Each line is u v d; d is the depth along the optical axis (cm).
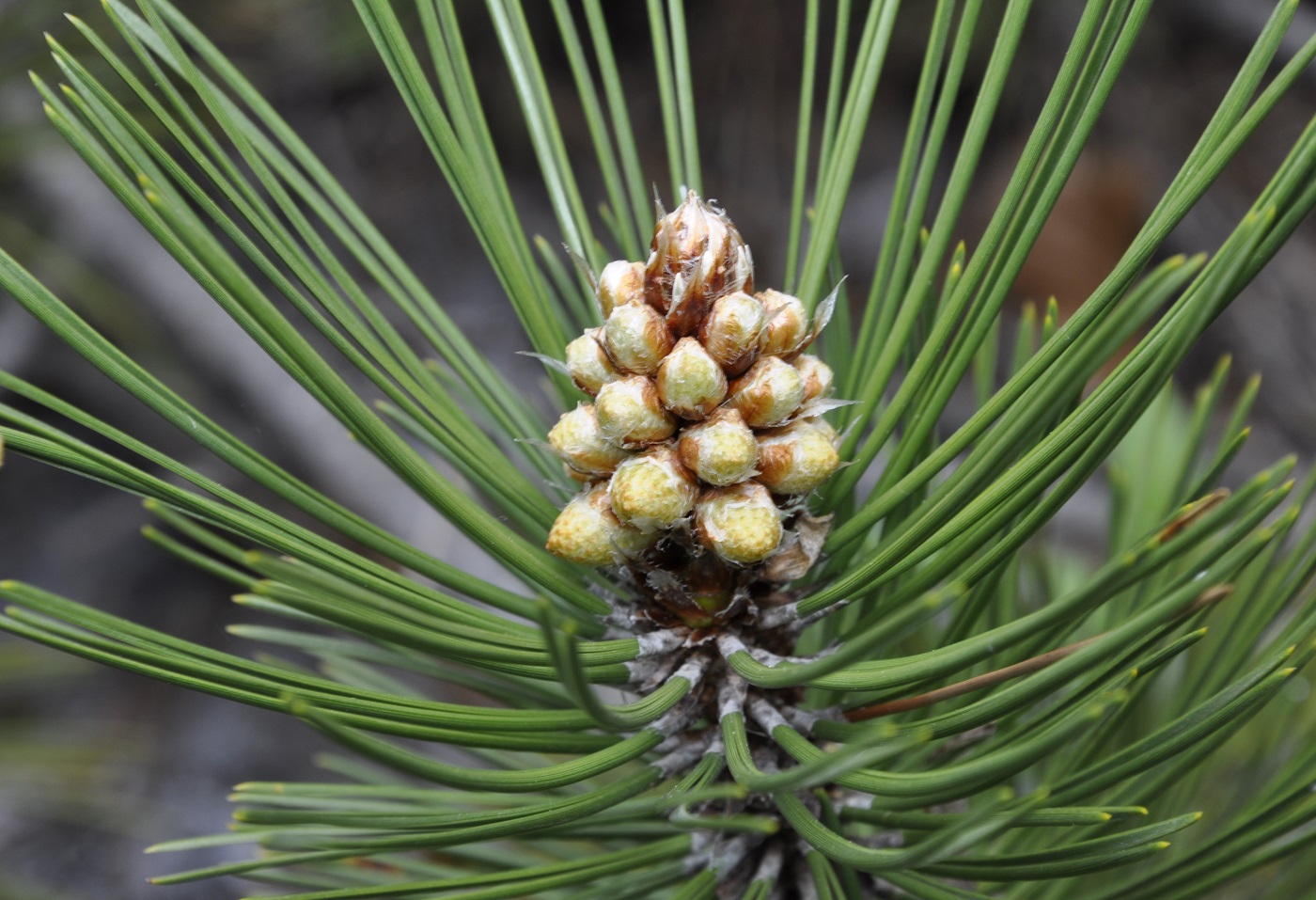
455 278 71
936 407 24
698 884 25
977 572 23
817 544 25
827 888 24
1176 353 21
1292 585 26
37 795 42
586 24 64
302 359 22
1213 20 61
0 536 70
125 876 56
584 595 24
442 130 25
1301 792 24
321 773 62
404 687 29
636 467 24
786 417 24
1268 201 22
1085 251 59
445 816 23
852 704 25
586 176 68
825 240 25
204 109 41
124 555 69
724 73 65
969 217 64
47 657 42
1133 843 23
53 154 46
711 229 24
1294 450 65
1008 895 27
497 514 29
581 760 23
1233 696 23
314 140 68
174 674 23
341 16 53
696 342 24
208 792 60
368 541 24
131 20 25
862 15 60
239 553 25
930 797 23
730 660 24
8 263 23
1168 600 21
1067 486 23
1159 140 66
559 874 24
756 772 23
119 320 53
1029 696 22
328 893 23
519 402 27
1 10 38
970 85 61
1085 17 23
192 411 23
